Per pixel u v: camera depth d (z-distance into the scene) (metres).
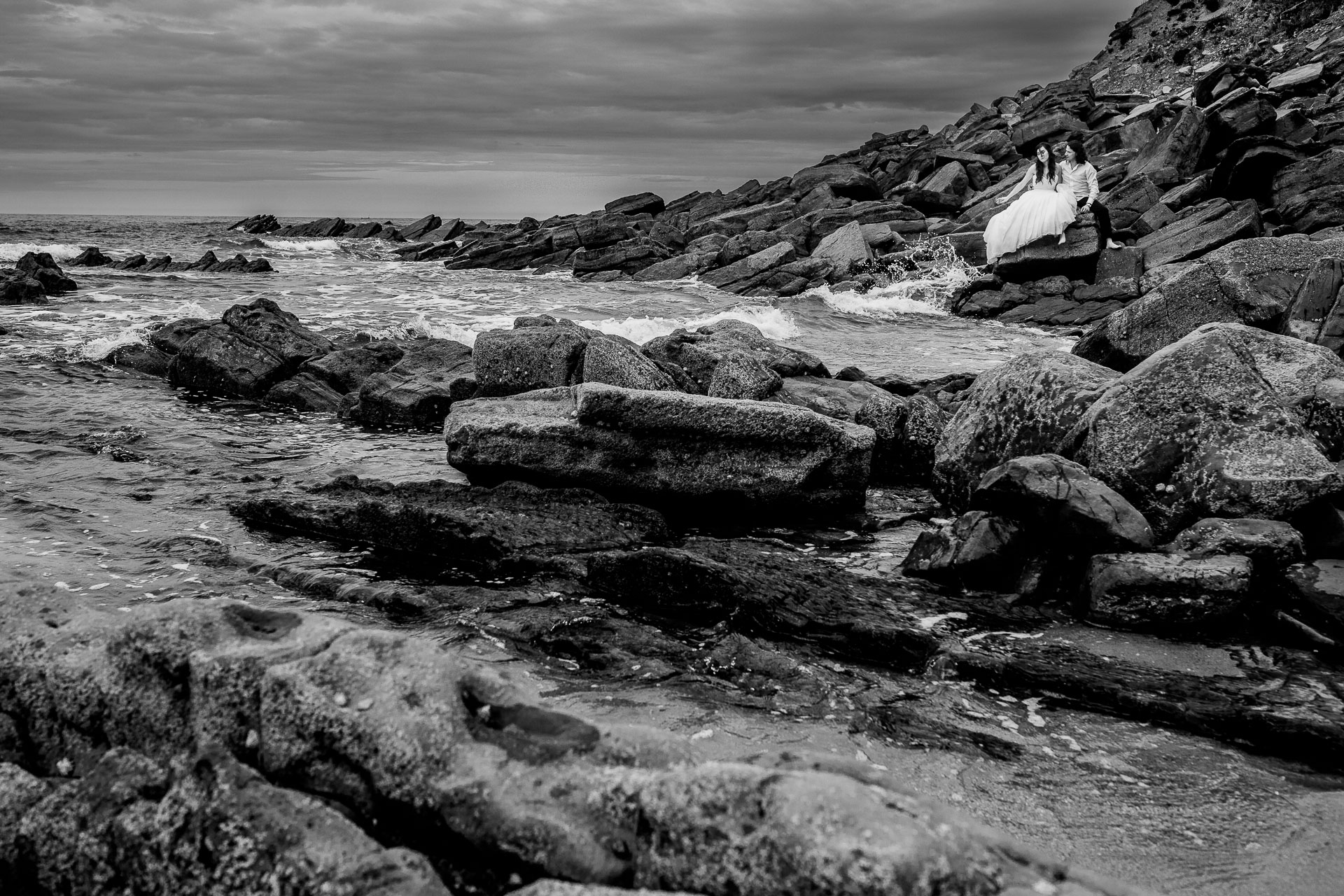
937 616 6.43
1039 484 6.67
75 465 10.06
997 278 24.36
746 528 8.56
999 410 8.46
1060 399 7.98
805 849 2.80
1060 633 6.20
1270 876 3.96
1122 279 22.33
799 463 8.49
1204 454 6.82
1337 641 5.81
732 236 38.69
